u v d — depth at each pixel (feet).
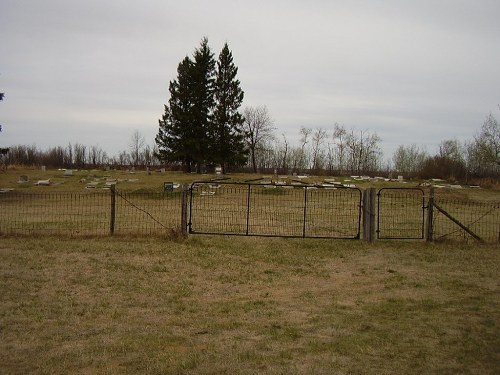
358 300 25.82
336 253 38.29
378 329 20.90
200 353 17.87
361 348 18.49
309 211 70.13
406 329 20.88
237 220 57.47
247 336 19.94
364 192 43.27
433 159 205.77
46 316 21.99
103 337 19.53
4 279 27.99
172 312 23.17
